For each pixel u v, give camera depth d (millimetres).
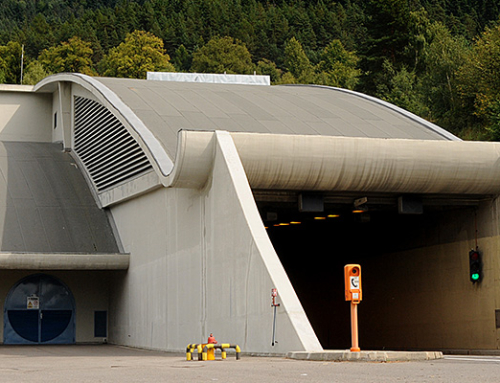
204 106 36594
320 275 44250
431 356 18250
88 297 38031
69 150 44812
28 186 39406
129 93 38000
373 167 28078
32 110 48219
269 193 29062
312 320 45156
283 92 42156
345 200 30719
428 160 28531
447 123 72000
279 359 19547
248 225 23688
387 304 38125
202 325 27250
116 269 35156
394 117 37500
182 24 192625
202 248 27516
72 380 13391
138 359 21781
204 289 27172
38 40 174875
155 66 144125
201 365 17375
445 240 33656
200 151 26625
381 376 13195
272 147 26859
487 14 171750
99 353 28047
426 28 98438
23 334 36781
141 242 33625
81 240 35938
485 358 19125
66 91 45469
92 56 168375
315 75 159000
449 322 33375
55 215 37312
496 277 30719
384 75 90125
